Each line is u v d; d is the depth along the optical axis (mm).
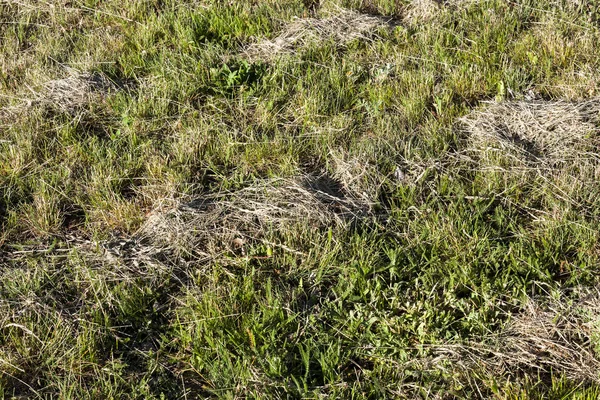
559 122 2898
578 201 2658
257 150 2885
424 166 2801
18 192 2797
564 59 3211
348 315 2365
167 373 2283
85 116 3088
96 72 3314
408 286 2439
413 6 3596
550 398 2158
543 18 3463
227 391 2201
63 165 2877
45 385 2254
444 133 2916
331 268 2490
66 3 3801
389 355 2270
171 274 2500
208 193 2781
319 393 2195
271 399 2180
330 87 3178
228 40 3463
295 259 2520
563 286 2416
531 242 2533
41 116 3051
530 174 2750
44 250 2598
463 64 3242
